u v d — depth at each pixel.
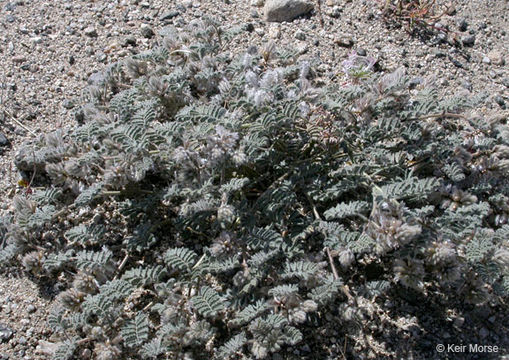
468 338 0.35
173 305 0.32
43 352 0.34
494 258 0.33
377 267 0.37
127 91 0.40
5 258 0.36
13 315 0.35
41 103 0.45
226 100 0.39
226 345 0.31
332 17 0.52
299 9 0.52
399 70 0.37
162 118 0.43
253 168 0.38
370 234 0.32
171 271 0.35
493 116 0.40
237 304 0.33
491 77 0.49
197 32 0.45
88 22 0.51
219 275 0.36
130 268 0.37
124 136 0.35
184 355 0.32
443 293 0.36
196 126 0.36
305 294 0.35
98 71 0.47
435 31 0.52
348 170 0.35
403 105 0.39
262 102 0.36
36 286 0.36
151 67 0.45
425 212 0.33
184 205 0.33
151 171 0.40
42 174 0.42
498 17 0.54
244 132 0.37
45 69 0.47
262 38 0.51
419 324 0.35
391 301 0.36
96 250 0.38
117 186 0.36
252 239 0.33
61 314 0.33
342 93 0.38
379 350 0.34
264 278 0.34
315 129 0.38
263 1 0.53
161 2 0.53
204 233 0.38
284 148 0.38
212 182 0.36
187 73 0.44
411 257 0.33
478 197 0.40
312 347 0.34
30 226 0.36
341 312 0.33
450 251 0.31
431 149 0.37
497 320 0.36
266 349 0.30
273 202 0.35
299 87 0.40
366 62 0.48
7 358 0.34
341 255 0.32
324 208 0.38
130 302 0.35
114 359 0.31
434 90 0.40
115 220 0.39
